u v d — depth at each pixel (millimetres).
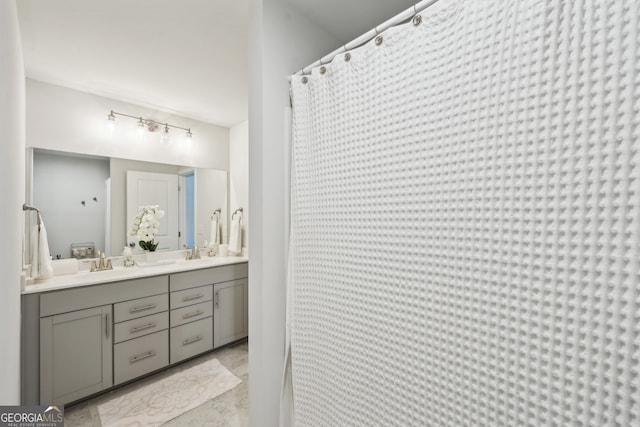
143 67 2002
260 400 1205
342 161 1049
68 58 1875
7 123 960
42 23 1521
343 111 1039
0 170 841
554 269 610
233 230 3182
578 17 573
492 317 699
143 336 2180
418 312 843
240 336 2850
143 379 2219
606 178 551
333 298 1090
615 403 546
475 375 729
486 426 710
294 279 1234
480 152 710
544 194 620
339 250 1067
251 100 1243
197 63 1958
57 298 1801
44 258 1944
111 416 1796
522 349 655
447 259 779
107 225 2467
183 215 2986
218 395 2018
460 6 738
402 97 866
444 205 781
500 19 671
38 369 1735
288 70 1265
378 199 939
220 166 3322
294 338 1228
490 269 701
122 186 2564
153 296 2242
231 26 1573
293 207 1241
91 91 2367
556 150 603
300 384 1206
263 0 1172
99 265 2361
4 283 913
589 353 572
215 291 2660
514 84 653
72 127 2307
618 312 542
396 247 894
